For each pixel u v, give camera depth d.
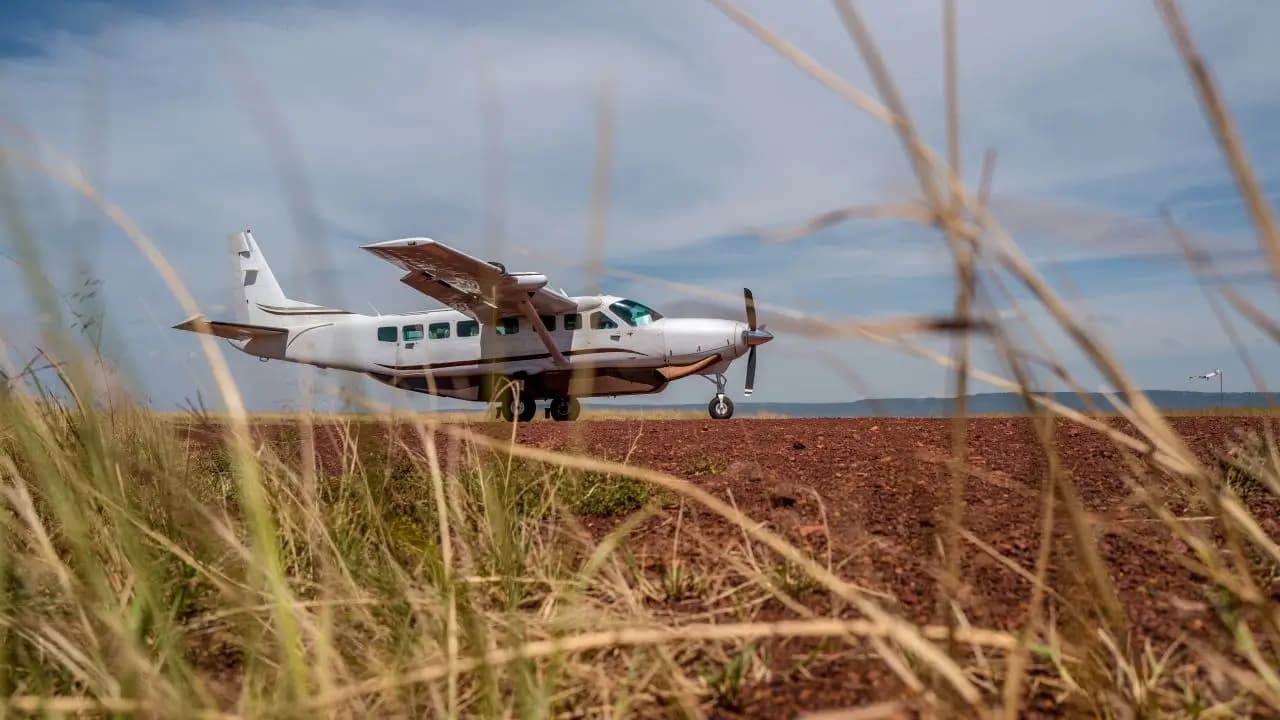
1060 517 2.36
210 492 2.46
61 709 1.24
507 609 1.78
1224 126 0.58
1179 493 2.55
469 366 15.84
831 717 1.09
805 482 3.29
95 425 1.75
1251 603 1.20
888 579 1.95
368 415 1.97
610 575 2.05
